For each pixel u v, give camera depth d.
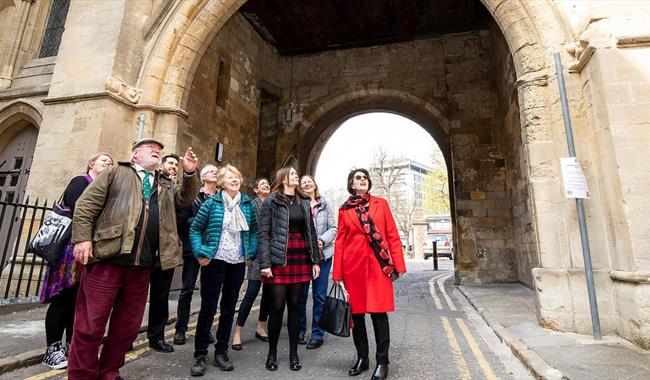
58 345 3.17
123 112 6.79
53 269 3.17
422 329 4.75
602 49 4.20
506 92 9.72
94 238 2.49
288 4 11.10
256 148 11.88
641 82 4.07
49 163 6.54
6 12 9.29
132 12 7.17
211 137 9.51
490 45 11.36
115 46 6.74
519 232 9.27
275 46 13.33
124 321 2.71
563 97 4.46
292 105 13.20
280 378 3.04
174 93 7.12
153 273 3.73
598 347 3.52
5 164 8.51
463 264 10.14
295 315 3.32
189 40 7.25
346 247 3.27
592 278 3.99
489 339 4.24
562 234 4.49
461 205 10.54
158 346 3.69
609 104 4.07
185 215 3.89
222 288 3.38
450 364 3.36
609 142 4.06
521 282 9.35
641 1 4.25
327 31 12.45
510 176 9.91
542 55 4.95
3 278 6.48
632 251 3.75
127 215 2.58
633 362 3.04
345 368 3.30
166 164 3.92
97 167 3.40
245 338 4.35
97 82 6.61
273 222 3.38
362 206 3.29
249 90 11.63
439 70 12.01
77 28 7.12
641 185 3.85
